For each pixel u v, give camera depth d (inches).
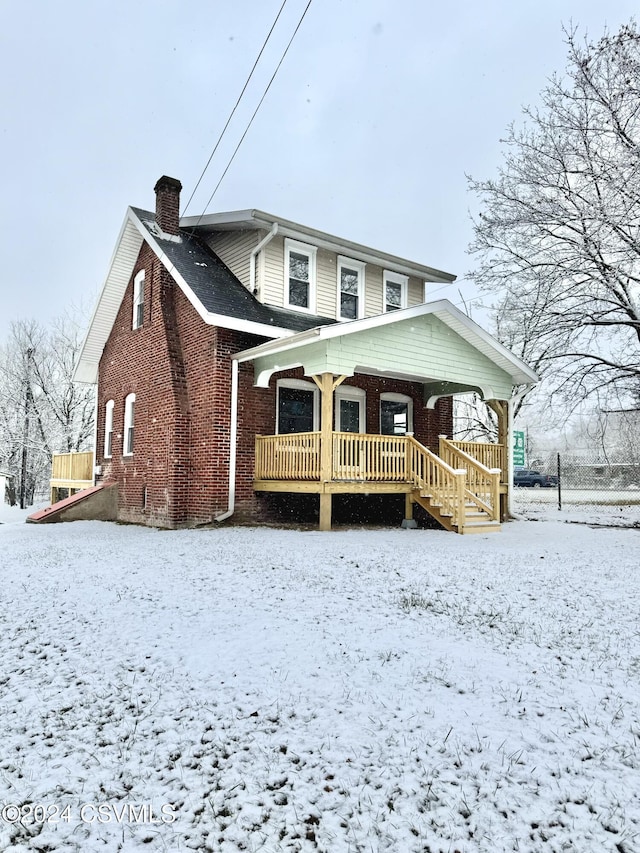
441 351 525.3
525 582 267.0
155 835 95.0
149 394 576.7
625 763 113.6
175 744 123.2
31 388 1120.8
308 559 317.4
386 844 91.7
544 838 92.8
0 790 107.7
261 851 90.7
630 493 973.2
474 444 556.1
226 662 165.5
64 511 607.8
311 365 461.7
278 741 123.0
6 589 263.9
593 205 542.9
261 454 511.2
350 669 159.3
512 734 124.5
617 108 543.2
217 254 623.8
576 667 162.9
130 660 170.1
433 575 278.8
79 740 126.4
